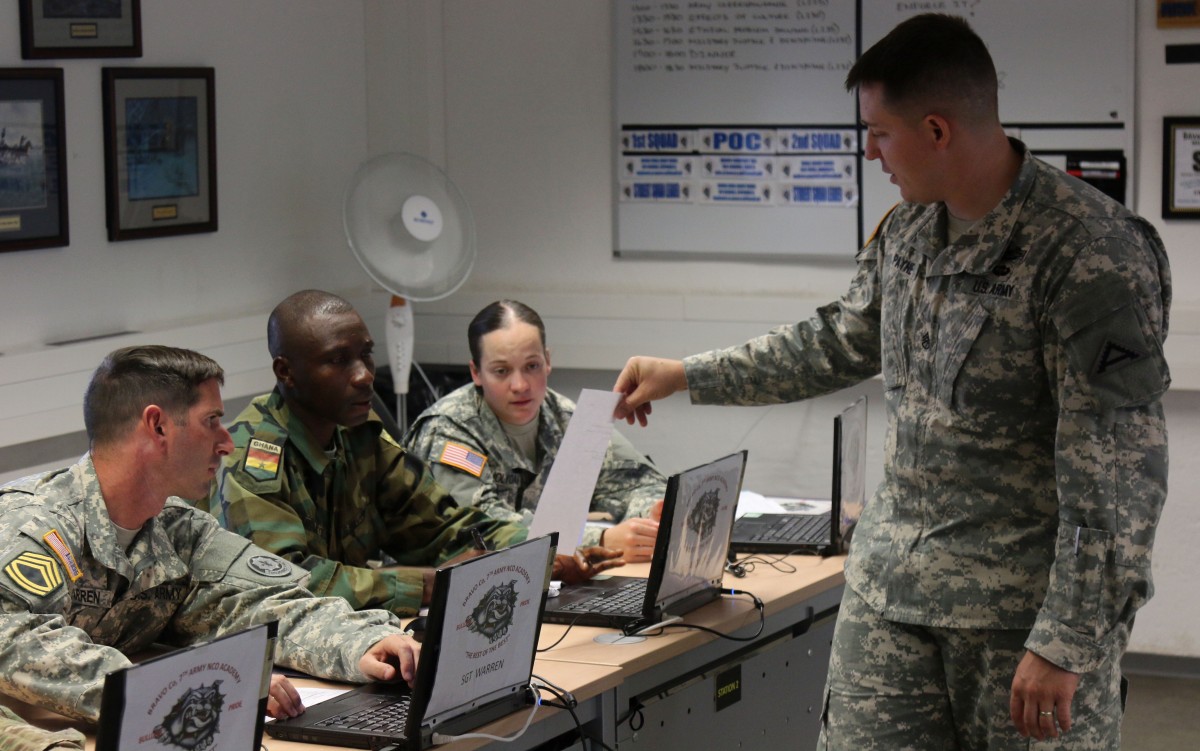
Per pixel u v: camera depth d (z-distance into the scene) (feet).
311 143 16.88
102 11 13.74
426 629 6.35
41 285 13.34
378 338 17.89
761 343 8.70
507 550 6.64
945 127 6.77
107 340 13.79
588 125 17.22
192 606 7.57
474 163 17.84
